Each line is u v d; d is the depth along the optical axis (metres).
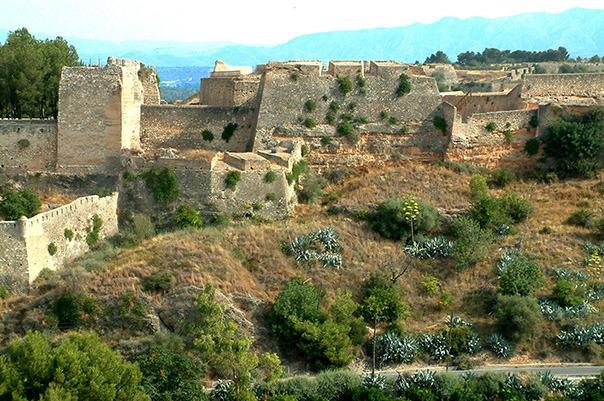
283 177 68.94
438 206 70.31
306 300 56.72
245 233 64.06
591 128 76.12
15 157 71.31
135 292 56.34
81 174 70.44
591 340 57.22
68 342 44.81
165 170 68.62
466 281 62.88
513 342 57.78
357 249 64.69
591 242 66.69
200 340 48.34
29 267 57.22
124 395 42.06
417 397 49.69
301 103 75.50
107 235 67.12
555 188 74.69
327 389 50.31
